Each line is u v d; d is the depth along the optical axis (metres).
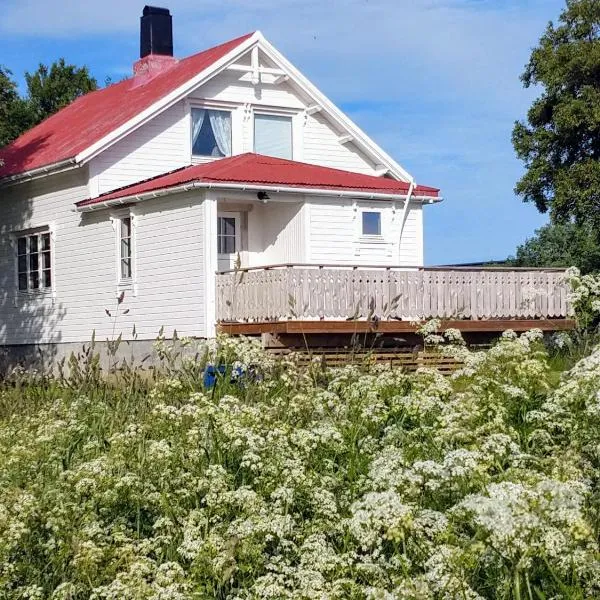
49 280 28.11
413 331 20.77
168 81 27.69
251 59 27.05
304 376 11.70
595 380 7.66
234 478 8.15
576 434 7.92
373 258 24.62
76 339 26.70
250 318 21.14
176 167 26.45
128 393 13.04
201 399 8.87
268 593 6.05
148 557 7.31
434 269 21.36
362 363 13.06
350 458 8.47
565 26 35.22
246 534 6.61
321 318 20.27
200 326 22.41
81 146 25.67
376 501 5.91
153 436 9.37
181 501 7.88
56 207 27.45
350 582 5.98
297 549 6.78
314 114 27.97
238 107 27.05
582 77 34.66
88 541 6.86
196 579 6.59
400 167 28.08
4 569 6.88
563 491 5.59
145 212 24.14
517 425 8.84
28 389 15.20
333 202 24.05
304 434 8.40
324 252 23.86
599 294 14.01
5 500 8.01
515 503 5.51
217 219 24.06
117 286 25.12
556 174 34.94
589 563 5.94
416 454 8.27
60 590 6.51
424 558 6.13
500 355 9.59
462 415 8.41
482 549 5.68
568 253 41.16
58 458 9.45
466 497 5.93
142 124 25.64
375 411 9.23
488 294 21.89
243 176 22.62
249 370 12.18
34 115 53.69
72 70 56.44
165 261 23.48
